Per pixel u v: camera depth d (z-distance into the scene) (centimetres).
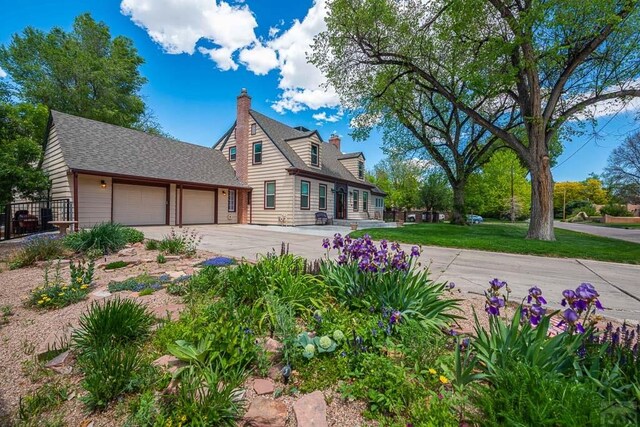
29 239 627
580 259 717
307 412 162
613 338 190
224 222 1608
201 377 178
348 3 965
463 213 1798
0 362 220
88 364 195
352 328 230
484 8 927
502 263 646
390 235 1032
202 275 369
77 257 573
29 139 973
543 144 981
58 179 1094
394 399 163
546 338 186
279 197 1528
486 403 145
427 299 282
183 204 1425
